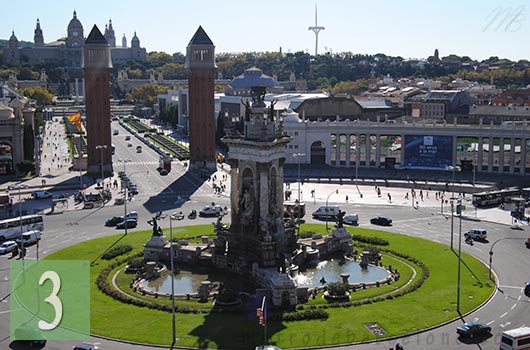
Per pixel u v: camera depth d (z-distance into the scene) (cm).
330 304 12325
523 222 19888
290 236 15300
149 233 18388
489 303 12450
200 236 17975
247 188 15050
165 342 10631
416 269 14812
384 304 12400
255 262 14338
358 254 16175
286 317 11619
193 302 12525
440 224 19775
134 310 12138
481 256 15875
